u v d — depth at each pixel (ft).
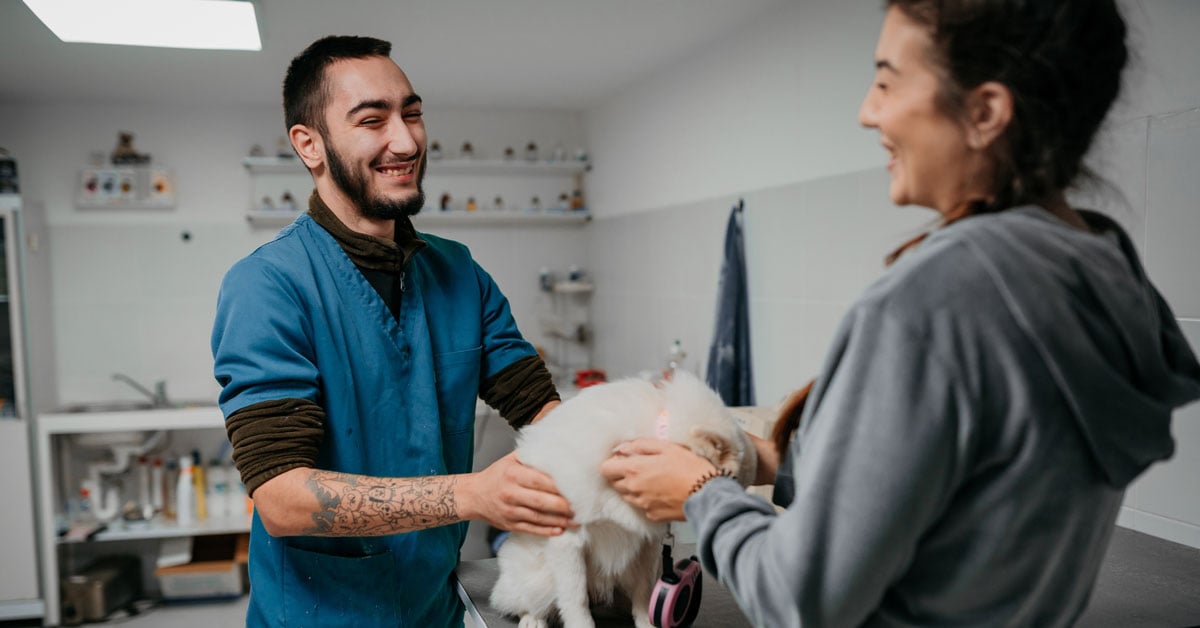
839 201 7.07
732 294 8.54
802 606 1.74
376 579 3.49
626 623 3.11
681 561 2.87
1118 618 3.14
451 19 8.31
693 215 9.92
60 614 10.69
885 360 1.68
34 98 11.60
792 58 7.75
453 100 12.70
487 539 11.39
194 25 6.88
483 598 3.47
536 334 14.10
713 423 2.65
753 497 2.13
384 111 3.47
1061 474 1.70
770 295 8.27
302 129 3.64
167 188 12.16
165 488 11.79
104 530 10.91
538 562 3.00
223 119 12.41
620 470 2.55
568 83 11.55
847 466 1.69
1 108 11.76
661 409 2.78
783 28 7.91
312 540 3.48
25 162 11.85
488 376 4.25
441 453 3.76
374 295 3.65
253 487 3.05
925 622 1.85
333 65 3.47
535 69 10.64
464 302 4.09
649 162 11.30
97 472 11.25
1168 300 4.23
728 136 9.06
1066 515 1.75
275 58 9.56
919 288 1.68
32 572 10.49
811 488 1.74
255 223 12.61
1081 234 1.73
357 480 3.04
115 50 9.07
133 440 11.16
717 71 9.28
